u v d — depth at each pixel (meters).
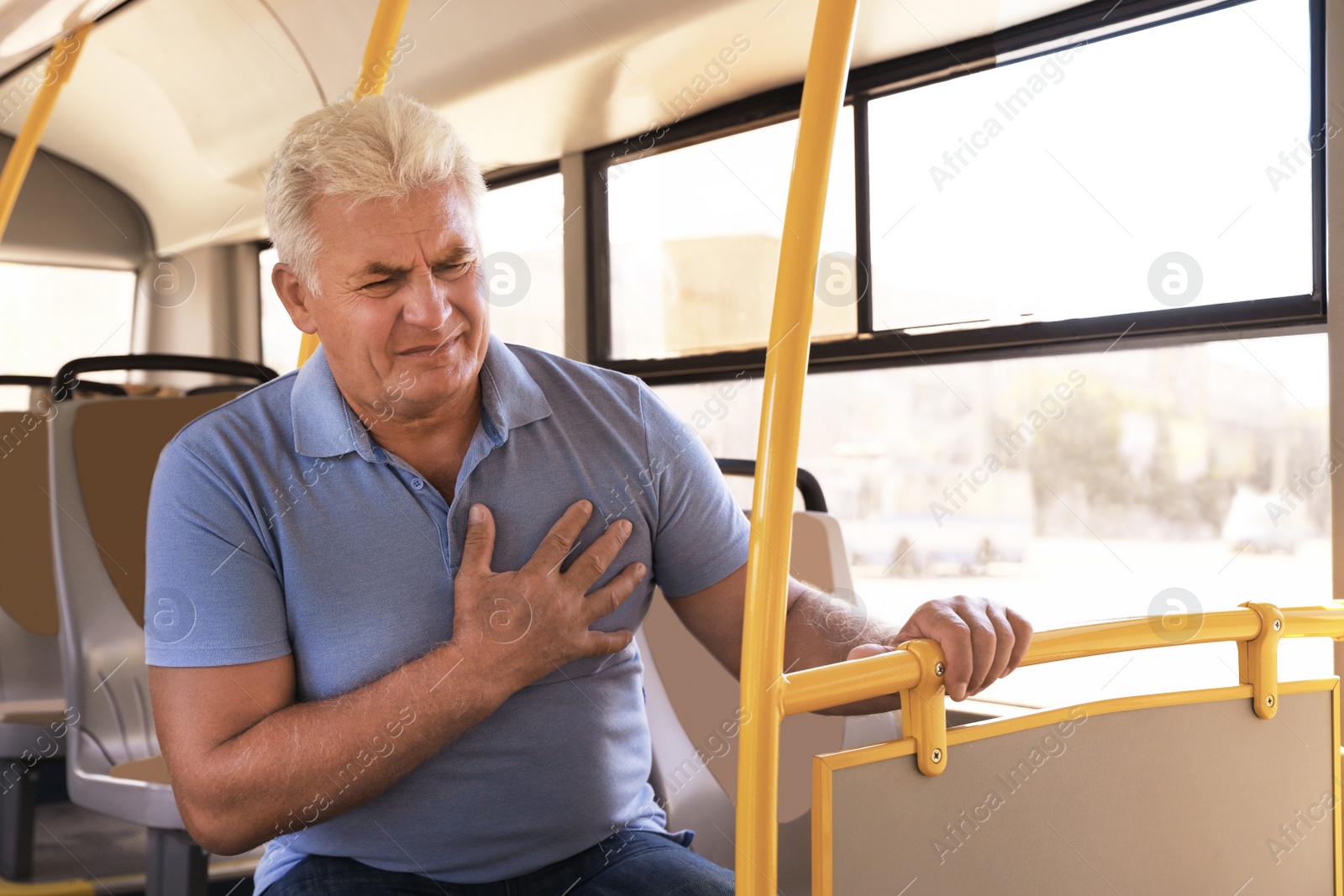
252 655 0.98
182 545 0.99
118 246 4.36
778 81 2.63
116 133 4.09
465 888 1.04
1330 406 1.67
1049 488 2.10
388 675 0.96
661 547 1.16
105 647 1.87
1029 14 2.10
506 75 2.83
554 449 1.09
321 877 1.01
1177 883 1.05
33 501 2.45
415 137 0.94
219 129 3.84
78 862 2.20
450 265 0.97
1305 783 1.16
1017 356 2.13
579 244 3.15
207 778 0.93
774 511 0.79
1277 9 1.76
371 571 1.01
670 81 2.69
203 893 1.55
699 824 1.55
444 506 1.03
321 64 3.27
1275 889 1.14
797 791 1.53
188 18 3.35
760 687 0.78
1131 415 1.96
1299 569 1.75
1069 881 0.97
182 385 4.38
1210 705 1.07
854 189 2.42
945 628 0.89
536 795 1.05
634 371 3.01
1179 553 1.91
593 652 1.01
